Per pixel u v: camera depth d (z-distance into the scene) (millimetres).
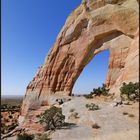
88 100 29672
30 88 51094
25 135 14023
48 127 16078
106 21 39844
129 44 36219
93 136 12766
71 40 46156
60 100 38312
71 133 13852
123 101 23703
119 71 36125
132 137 11680
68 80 45281
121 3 40781
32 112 46344
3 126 39438
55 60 48500
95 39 41406
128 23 36656
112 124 15070
